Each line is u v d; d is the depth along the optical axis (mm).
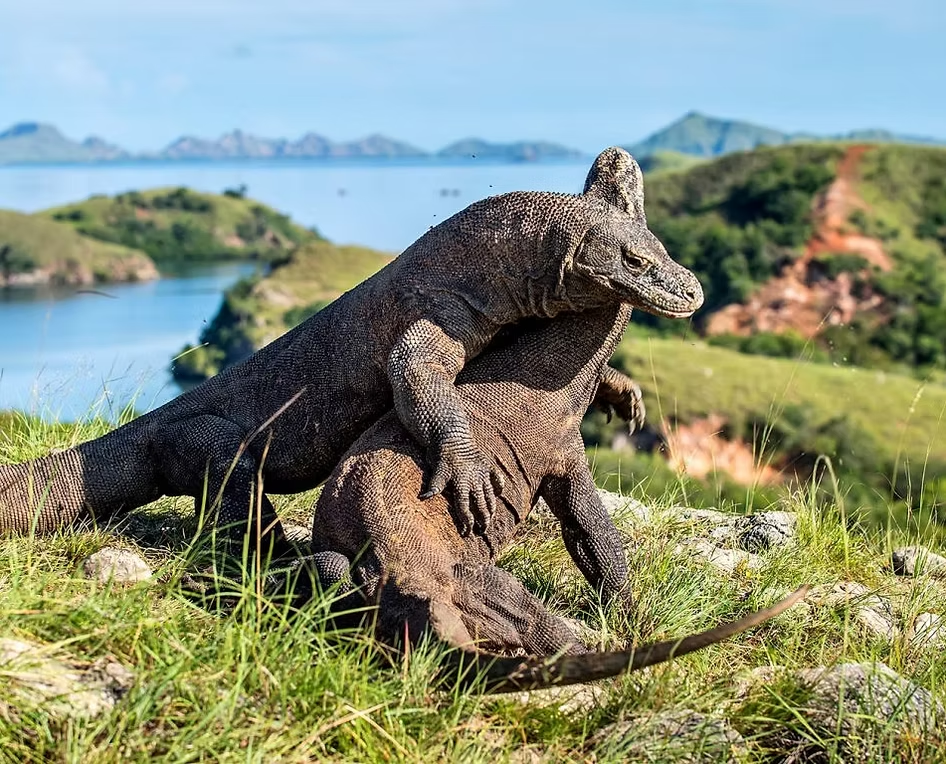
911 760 4582
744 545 7551
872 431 38031
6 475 6320
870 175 93000
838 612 6355
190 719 4133
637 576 6367
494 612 5113
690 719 4672
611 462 9859
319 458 6203
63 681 4270
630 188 5891
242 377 6359
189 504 7047
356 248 66562
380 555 5121
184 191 143375
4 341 39938
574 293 5695
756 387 41250
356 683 4449
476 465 5434
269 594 5215
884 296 76500
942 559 7543
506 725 4621
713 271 80812
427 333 5641
